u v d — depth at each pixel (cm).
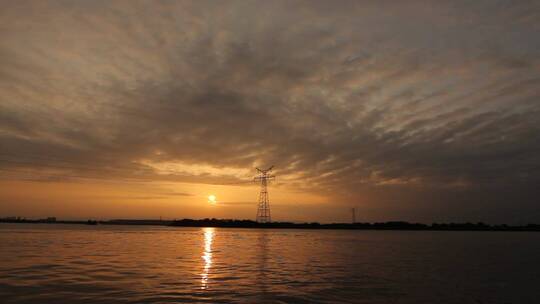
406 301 2816
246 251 7131
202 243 9588
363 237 15888
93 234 13950
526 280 3875
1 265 4353
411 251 7738
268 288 3166
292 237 14800
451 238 15962
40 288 2991
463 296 3042
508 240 14225
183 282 3369
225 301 2658
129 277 3597
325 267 4691
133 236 12988
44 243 8300
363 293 3055
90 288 3017
